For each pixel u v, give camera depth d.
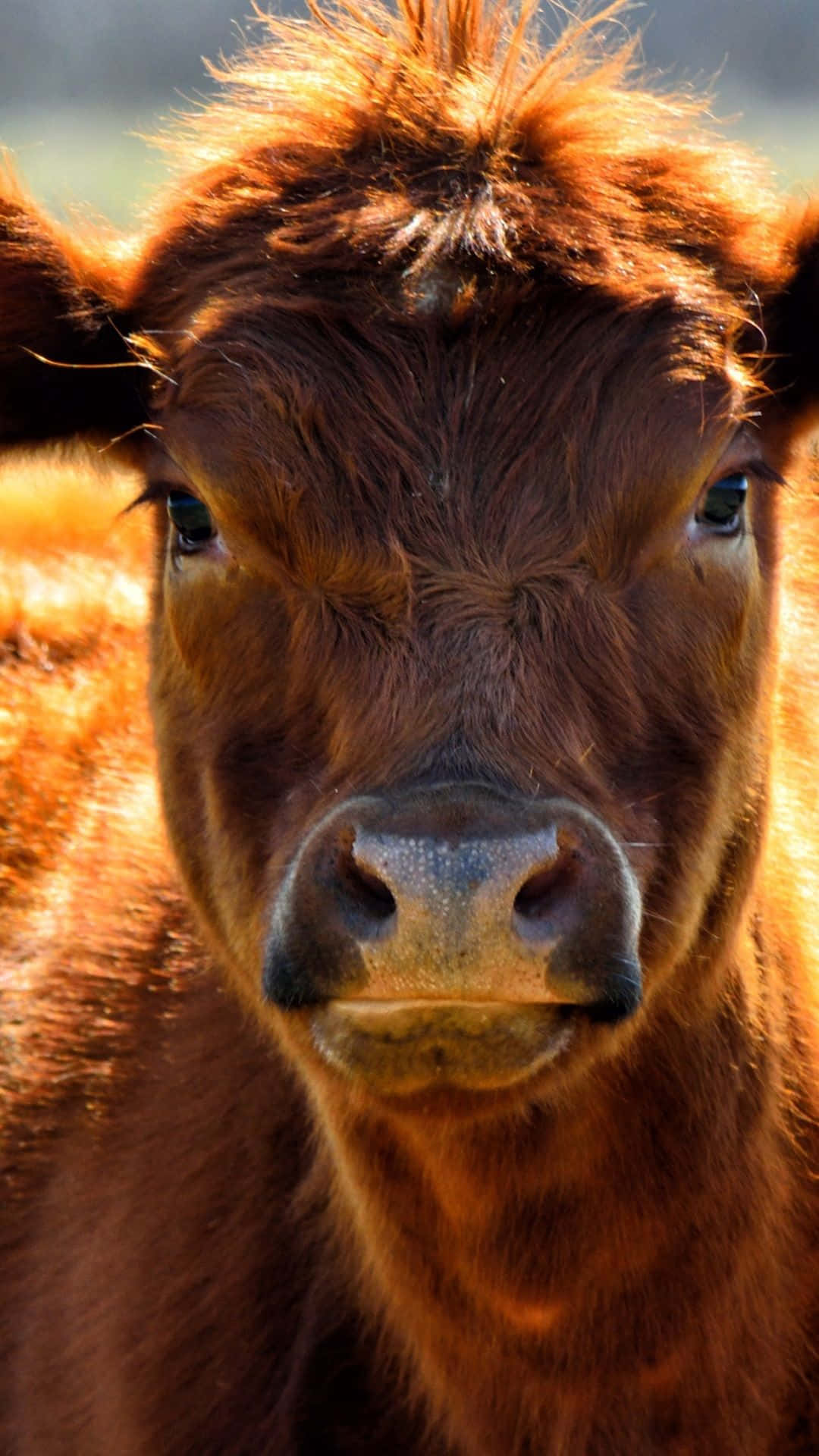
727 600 12.66
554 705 11.39
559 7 16.48
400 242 12.40
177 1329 16.09
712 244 13.49
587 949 10.63
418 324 12.07
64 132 90.88
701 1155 13.41
